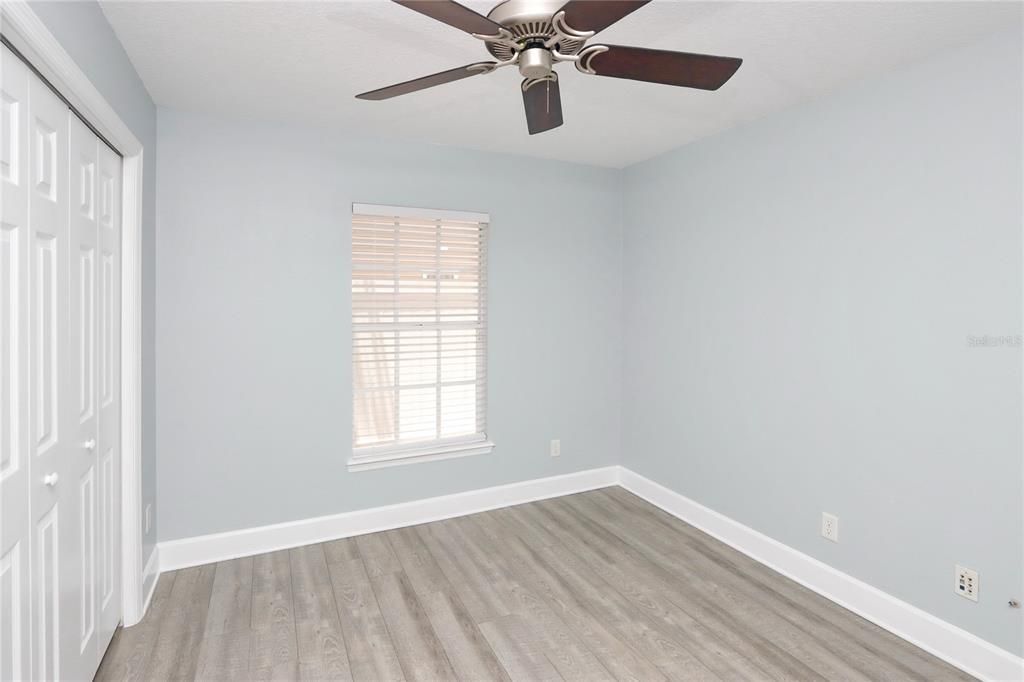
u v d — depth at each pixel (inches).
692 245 130.2
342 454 123.6
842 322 96.4
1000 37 74.7
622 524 131.8
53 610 60.5
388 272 127.3
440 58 85.7
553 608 95.4
